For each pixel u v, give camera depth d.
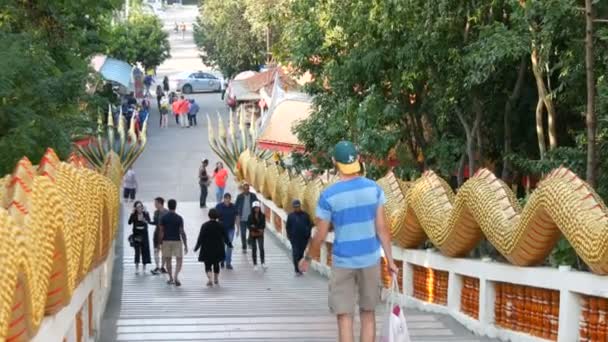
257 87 68.38
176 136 79.19
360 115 31.28
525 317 16.47
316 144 37.44
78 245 12.27
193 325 18.73
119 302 23.14
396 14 27.08
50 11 30.45
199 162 67.88
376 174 33.47
